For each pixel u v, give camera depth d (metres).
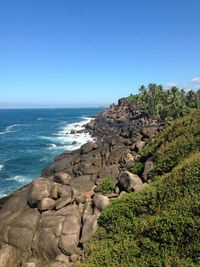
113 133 94.06
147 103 159.88
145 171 26.62
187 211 16.83
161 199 19.25
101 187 27.27
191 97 153.62
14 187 46.81
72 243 19.25
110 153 40.66
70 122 186.50
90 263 17.55
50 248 19.45
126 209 19.73
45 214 21.61
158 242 16.66
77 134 112.94
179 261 15.14
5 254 19.22
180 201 17.89
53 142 93.31
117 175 31.70
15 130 138.88
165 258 15.79
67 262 18.42
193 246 15.28
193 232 15.65
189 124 28.66
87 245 18.91
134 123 123.44
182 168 20.12
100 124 128.38
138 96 174.12
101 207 21.62
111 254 17.59
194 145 24.80
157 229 16.97
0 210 24.61
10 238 20.73
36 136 111.50
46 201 22.05
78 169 38.47
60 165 42.72
